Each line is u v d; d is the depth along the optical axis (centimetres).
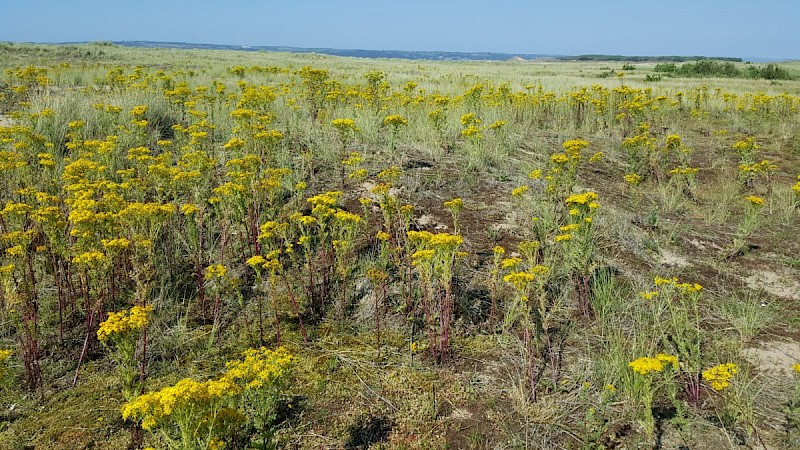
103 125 965
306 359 477
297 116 1059
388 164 891
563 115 1431
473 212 766
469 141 982
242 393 359
